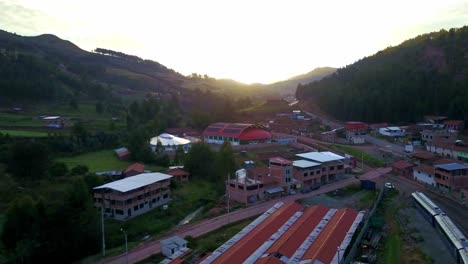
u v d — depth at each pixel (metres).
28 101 178.00
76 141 119.38
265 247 56.72
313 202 86.31
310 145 145.38
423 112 172.62
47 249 57.81
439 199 84.31
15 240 57.78
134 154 111.56
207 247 60.25
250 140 141.62
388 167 115.50
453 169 87.62
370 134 161.75
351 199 88.56
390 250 60.41
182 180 96.44
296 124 184.88
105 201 72.88
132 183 76.19
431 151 127.81
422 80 189.38
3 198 72.50
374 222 69.88
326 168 103.19
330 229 63.00
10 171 82.12
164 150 124.00
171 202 82.50
